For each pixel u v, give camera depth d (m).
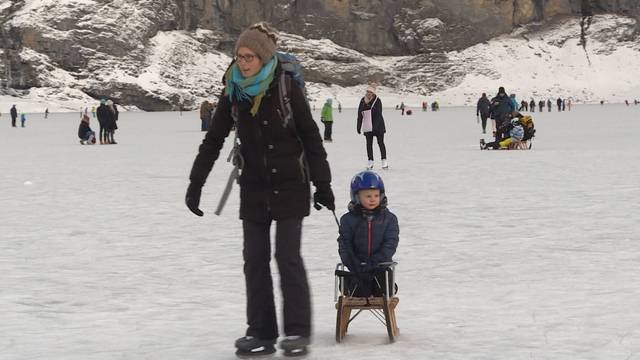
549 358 8.02
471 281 12.05
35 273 13.13
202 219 19.33
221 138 8.61
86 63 169.25
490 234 16.34
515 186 25.33
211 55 188.50
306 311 8.34
